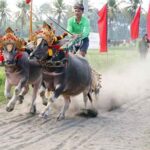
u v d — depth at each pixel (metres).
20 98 10.74
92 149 8.11
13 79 10.62
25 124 10.10
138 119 11.10
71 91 10.89
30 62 10.88
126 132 9.59
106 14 19.45
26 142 8.49
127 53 48.66
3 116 10.95
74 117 11.12
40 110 11.90
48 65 10.30
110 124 10.42
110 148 8.21
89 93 11.78
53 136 9.05
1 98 13.49
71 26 11.90
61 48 10.41
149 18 21.80
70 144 8.44
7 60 10.19
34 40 10.51
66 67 10.49
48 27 10.45
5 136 8.93
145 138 9.06
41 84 11.27
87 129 9.80
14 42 10.26
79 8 11.80
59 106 12.34
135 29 23.78
